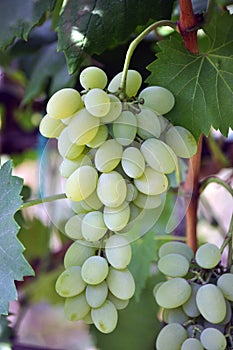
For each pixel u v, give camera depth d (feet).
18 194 1.63
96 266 1.53
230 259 1.71
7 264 1.61
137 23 1.86
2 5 2.01
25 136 3.29
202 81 1.69
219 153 2.70
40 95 2.88
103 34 1.83
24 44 2.82
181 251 1.74
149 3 1.87
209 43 1.73
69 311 1.58
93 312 1.58
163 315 1.76
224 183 1.94
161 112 1.56
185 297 1.65
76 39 1.82
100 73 1.51
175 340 1.63
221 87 1.69
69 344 4.65
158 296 1.66
